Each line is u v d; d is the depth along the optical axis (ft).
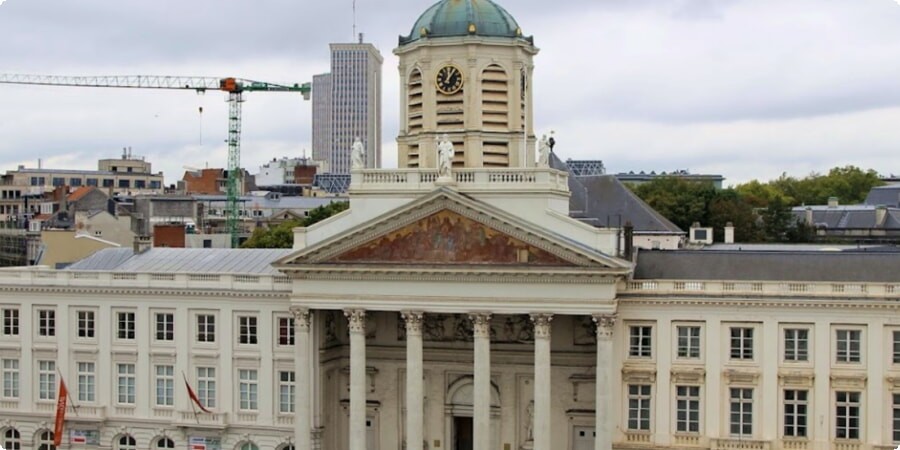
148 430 338.13
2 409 347.97
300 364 316.19
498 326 325.21
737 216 631.56
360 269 309.01
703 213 628.28
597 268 293.43
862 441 294.66
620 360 305.94
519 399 324.19
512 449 323.98
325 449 331.57
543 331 301.22
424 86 330.95
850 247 435.94
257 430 330.34
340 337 340.59
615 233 301.43
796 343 298.56
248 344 331.77
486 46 328.29
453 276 304.71
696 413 303.68
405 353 331.98
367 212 315.58
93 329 342.64
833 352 296.10
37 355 346.13
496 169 306.76
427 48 329.93
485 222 302.25
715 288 300.81
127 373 341.00
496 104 330.54
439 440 330.75
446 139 310.04
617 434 305.73
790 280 302.86
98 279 339.98
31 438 346.74
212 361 333.83
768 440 297.74
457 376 329.72
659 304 303.27
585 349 317.01
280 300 327.67
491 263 301.84
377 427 334.65
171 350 336.49
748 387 300.40
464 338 328.08
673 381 303.48
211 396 335.06
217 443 333.42
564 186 319.47
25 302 346.95
